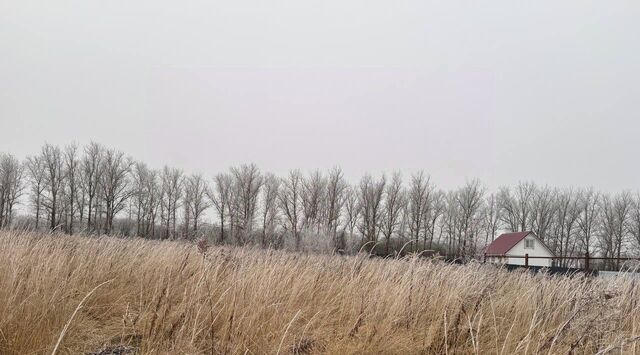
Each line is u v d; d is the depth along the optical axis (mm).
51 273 5230
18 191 59344
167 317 4422
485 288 5105
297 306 5355
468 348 4355
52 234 9812
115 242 9117
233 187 67750
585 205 70688
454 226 68500
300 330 4641
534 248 51344
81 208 61562
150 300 5363
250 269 5867
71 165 61312
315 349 4168
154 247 8969
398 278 6078
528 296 5602
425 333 4680
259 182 66938
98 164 62500
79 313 4562
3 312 3842
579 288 5641
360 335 4555
